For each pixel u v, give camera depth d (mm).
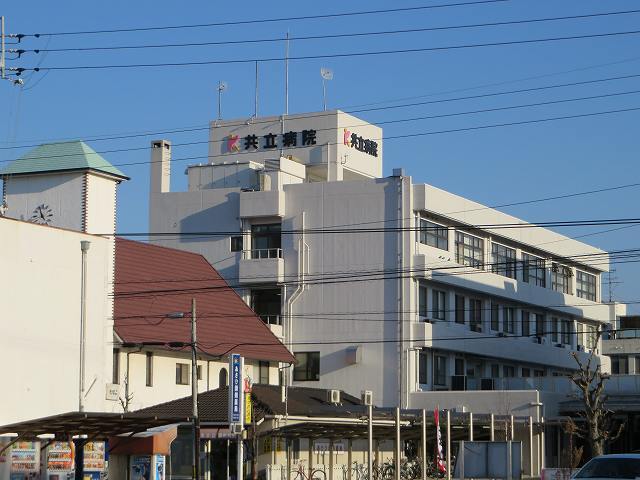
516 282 75750
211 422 49531
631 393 65375
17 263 42688
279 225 70438
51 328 43875
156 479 36312
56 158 49438
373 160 78625
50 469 35625
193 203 72875
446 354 69875
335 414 50656
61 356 44188
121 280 56031
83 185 48969
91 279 46094
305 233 69375
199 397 52219
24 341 42625
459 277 69625
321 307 68500
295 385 68188
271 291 70000
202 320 59031
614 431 67875
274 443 52375
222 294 62406
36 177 49781
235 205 71562
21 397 42250
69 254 45094
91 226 48844
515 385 68938
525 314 78500
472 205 71875
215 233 70500
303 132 75812
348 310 67875
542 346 79062
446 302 69875
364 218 68125
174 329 55719
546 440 67062
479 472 42469
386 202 67688
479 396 64188
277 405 51844
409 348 66062
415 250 67188
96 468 36344
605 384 66375
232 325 60875
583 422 65750
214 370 58125
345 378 67312
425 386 67500
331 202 69062
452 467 59531
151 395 53281
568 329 84500
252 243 70938
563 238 83000
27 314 42906
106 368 47156
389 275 67125
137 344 51156
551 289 81250
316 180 75875
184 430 50875
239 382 46281
